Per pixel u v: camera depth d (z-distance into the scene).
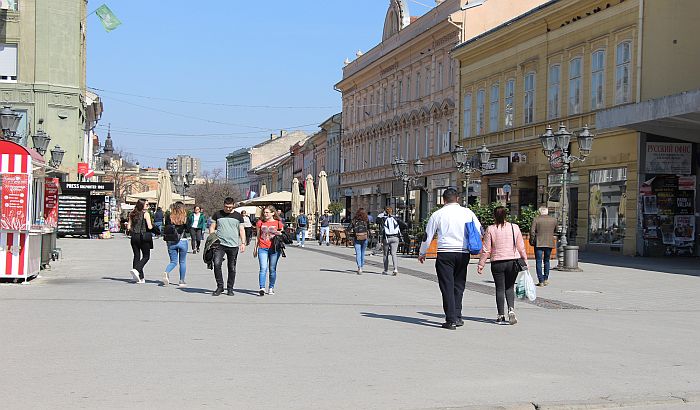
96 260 27.89
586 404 7.59
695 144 32.25
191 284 19.48
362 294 17.86
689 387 8.54
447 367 9.34
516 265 13.37
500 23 49.31
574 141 36.47
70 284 18.77
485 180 45.16
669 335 12.55
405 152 58.91
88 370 8.71
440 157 51.56
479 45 45.72
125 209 71.25
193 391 7.78
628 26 32.84
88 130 62.81
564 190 25.83
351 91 74.00
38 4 47.66
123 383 8.08
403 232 34.28
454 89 49.69
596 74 35.19
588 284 21.33
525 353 10.48
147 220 19.38
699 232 32.09
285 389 7.96
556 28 38.56
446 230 12.59
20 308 13.99
